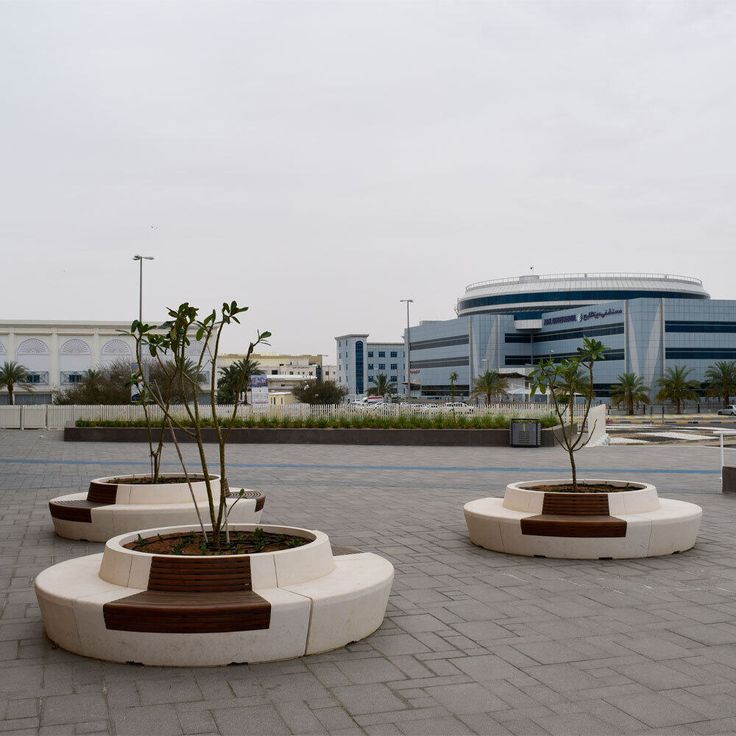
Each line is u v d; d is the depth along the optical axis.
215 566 5.73
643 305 87.38
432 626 6.31
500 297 114.69
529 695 4.84
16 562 8.69
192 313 6.55
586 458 22.91
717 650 5.72
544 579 7.95
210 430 29.22
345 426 29.98
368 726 4.38
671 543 9.09
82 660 5.46
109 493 10.28
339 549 7.41
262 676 5.15
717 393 76.50
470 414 30.66
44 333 70.06
